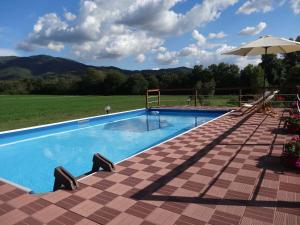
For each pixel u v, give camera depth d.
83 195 3.49
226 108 13.39
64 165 6.78
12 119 14.27
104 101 31.77
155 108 14.95
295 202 3.13
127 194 3.48
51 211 3.10
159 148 5.68
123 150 7.96
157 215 2.95
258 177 3.90
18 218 2.97
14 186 3.85
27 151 8.05
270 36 8.92
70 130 10.89
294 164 4.17
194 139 6.46
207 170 4.27
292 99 13.59
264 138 6.33
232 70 49.59
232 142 6.05
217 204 3.14
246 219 2.80
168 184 3.76
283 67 38.78
